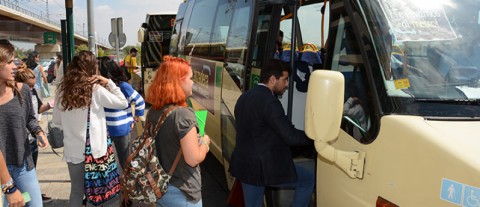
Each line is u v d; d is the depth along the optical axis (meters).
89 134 3.84
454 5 2.90
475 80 2.66
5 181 3.07
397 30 2.75
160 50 16.39
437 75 2.65
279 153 3.60
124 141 5.07
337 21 3.12
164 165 3.01
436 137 2.25
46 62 31.48
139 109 5.21
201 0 8.32
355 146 2.74
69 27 9.71
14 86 3.44
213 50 6.61
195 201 3.10
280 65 3.58
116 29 13.45
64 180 6.36
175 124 2.94
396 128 2.42
